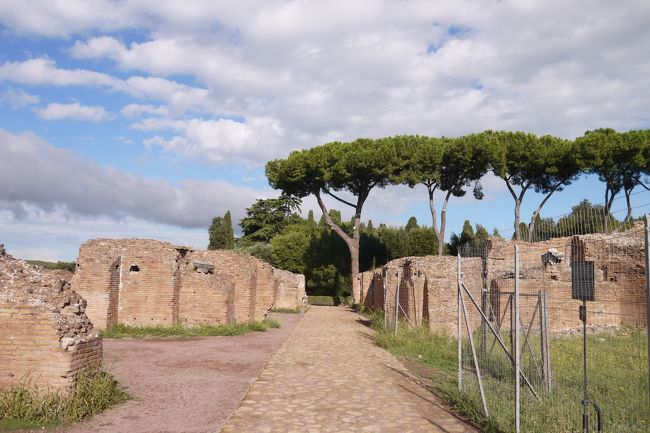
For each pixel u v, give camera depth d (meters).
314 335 23.27
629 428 7.04
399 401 10.44
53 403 8.28
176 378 12.00
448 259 23.12
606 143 37.34
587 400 6.75
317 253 57.12
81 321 9.52
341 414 9.35
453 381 12.06
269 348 17.89
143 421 8.39
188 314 21.92
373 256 56.41
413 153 43.19
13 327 8.69
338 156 44.41
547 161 40.25
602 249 19.38
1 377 8.59
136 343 17.70
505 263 20.84
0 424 7.66
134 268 21.16
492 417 8.41
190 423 8.38
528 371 10.49
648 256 5.46
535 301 18.20
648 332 5.46
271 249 61.69
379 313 30.41
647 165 36.56
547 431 7.45
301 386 11.72
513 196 43.56
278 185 46.72
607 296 18.89
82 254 20.11
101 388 9.08
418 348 17.56
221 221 73.25
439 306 20.27
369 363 15.20
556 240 20.44
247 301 24.67
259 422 8.69
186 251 23.39
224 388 11.11
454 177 45.28
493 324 13.66
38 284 9.24
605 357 8.89
